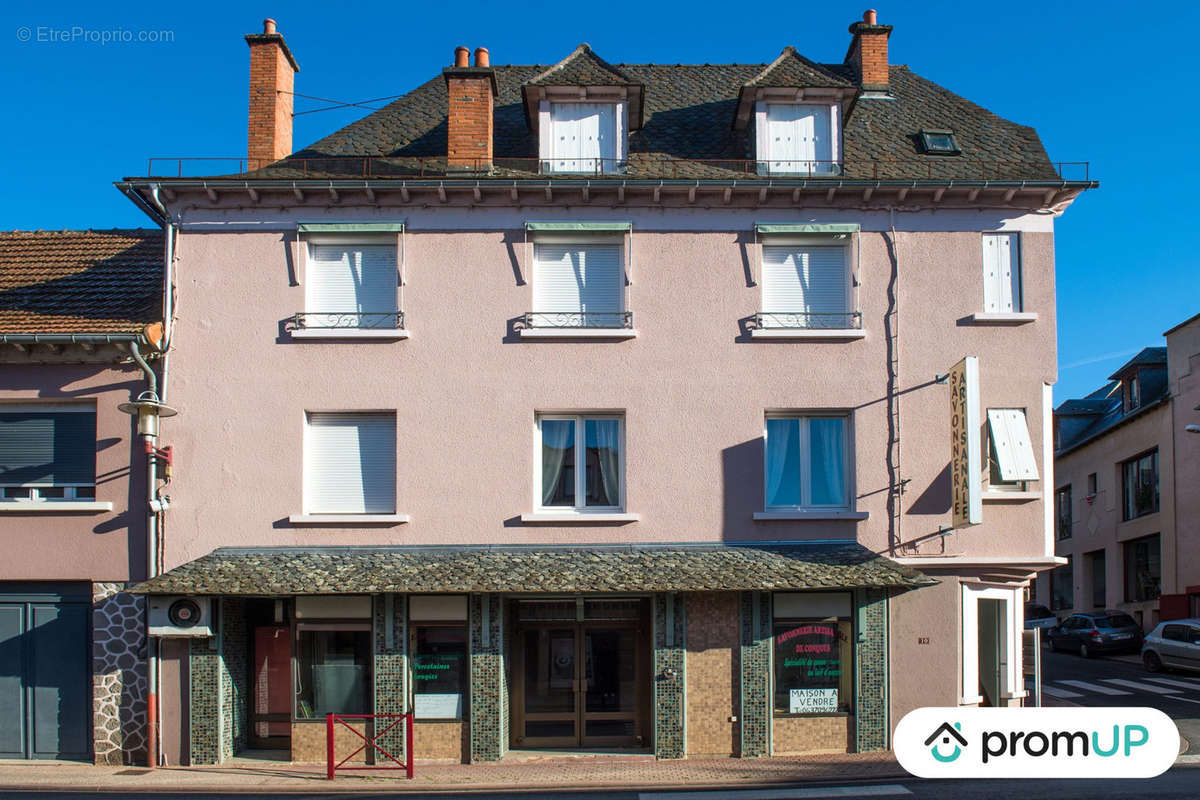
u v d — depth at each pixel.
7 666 15.13
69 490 15.38
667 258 15.78
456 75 16.34
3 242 18.03
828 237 15.88
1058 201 15.84
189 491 15.31
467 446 15.45
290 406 15.48
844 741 15.05
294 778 13.63
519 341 15.62
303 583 14.02
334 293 15.84
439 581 14.05
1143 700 20.22
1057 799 11.51
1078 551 39.91
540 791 12.78
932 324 15.75
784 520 15.43
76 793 12.88
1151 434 33.47
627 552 15.06
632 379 15.60
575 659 15.58
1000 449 15.18
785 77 16.42
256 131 17.30
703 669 14.97
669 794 12.46
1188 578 30.94
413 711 14.76
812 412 15.83
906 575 14.28
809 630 15.26
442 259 15.73
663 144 17.41
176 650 14.84
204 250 15.71
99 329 15.04
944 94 19.39
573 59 16.83
